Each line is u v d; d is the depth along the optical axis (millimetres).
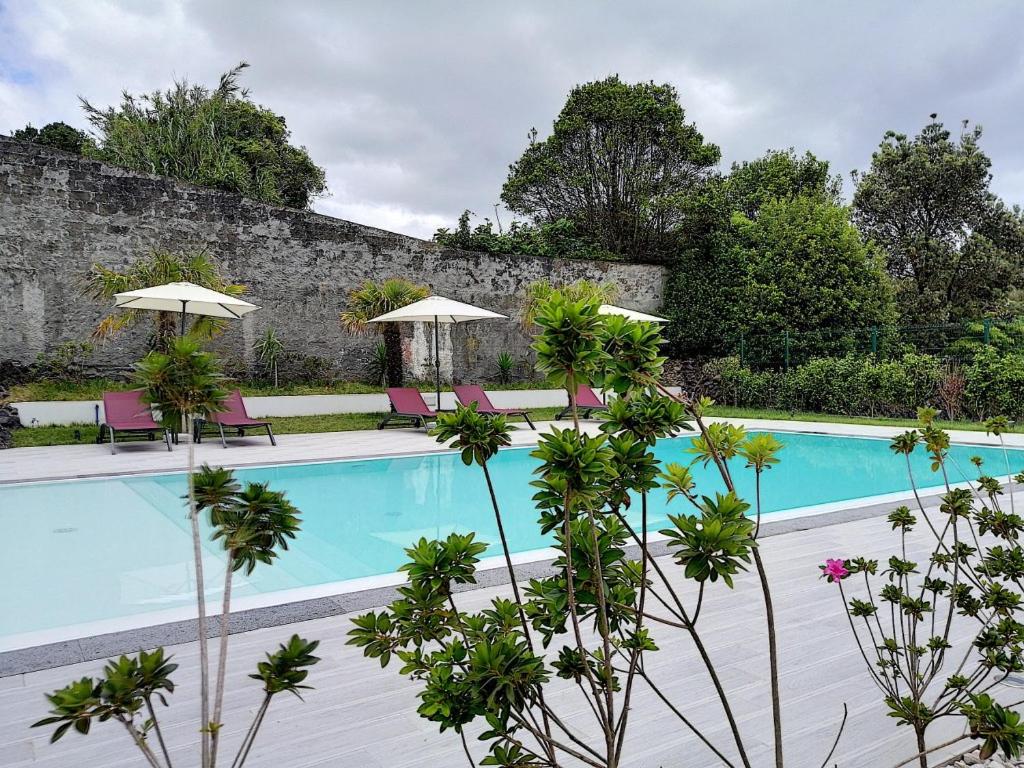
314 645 1127
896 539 4703
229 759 2078
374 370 15352
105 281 11375
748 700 2463
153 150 17547
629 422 1355
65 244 12094
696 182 21156
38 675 2656
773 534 4840
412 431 11828
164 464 7941
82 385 12023
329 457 8586
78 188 12180
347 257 14984
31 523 5941
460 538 1436
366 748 2148
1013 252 21188
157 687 1035
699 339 17844
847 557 4266
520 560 4195
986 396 12508
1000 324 13414
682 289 18125
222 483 1235
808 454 10398
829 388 14578
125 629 3098
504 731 1187
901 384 13445
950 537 4727
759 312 16672
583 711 2398
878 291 17047
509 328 17062
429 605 1391
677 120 20953
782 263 17016
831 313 16469
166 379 1174
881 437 10547
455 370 16391
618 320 1352
